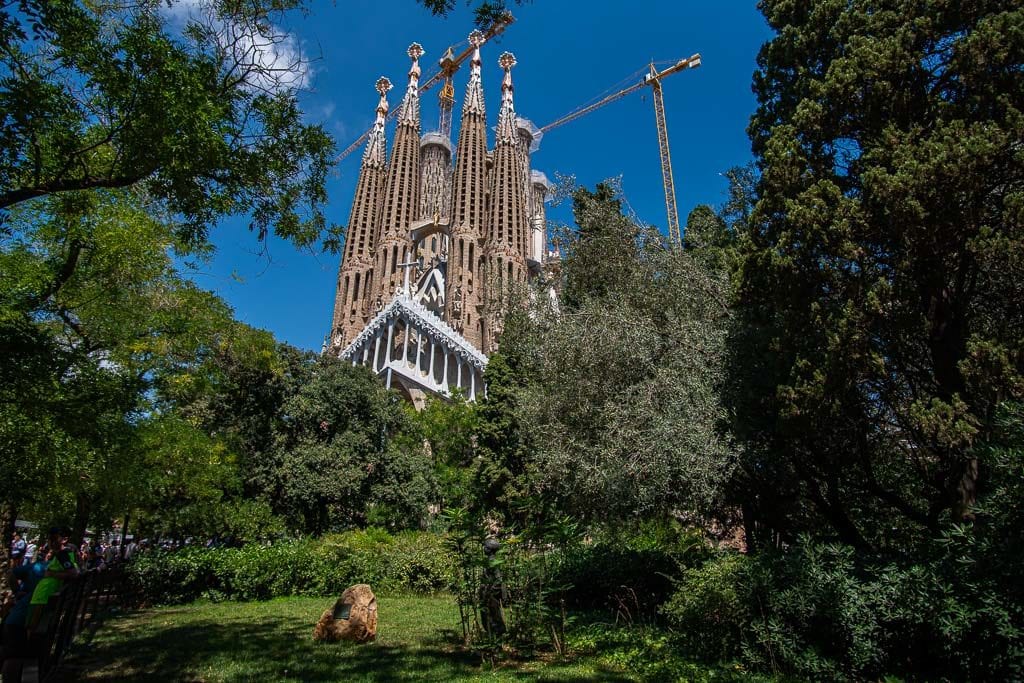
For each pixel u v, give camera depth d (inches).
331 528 1255.5
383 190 4559.5
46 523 677.9
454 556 455.5
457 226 3922.2
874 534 704.4
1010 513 299.1
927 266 403.2
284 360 1386.6
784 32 537.6
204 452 722.2
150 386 514.6
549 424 647.1
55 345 344.8
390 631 502.3
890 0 457.7
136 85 305.3
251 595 724.0
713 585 390.3
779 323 498.6
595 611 559.5
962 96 402.6
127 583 677.9
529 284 940.0
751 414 507.2
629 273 792.9
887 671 323.3
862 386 458.3
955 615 297.0
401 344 2797.7
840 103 445.1
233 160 359.6
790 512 661.9
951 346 417.7
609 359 641.0
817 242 429.7
